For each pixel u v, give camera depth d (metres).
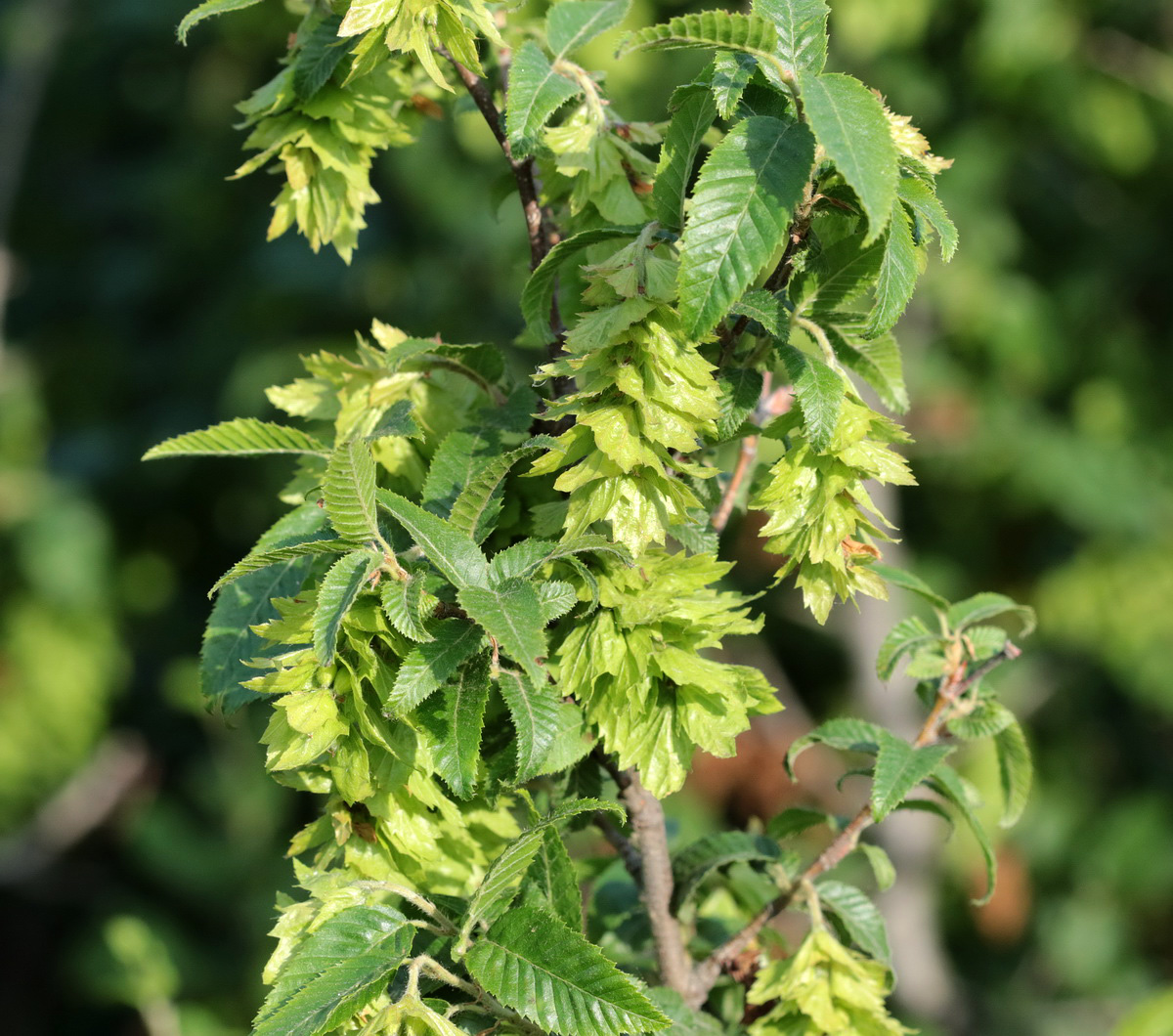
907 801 2.36
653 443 1.72
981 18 6.93
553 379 2.04
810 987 2.00
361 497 1.62
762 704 1.83
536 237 2.14
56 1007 9.16
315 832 1.86
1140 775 7.99
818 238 1.86
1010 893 7.00
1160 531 7.39
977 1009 6.95
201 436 1.95
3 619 8.30
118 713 8.66
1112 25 7.33
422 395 2.06
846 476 1.76
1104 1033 6.94
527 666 1.50
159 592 8.87
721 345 1.86
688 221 1.63
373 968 1.61
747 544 6.39
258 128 2.11
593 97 2.04
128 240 9.48
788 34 1.72
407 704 1.59
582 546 1.65
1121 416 7.53
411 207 7.83
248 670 2.03
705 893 2.54
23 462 8.66
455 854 1.91
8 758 8.00
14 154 8.70
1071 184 7.71
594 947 1.58
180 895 7.68
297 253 7.88
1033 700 7.41
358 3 1.80
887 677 2.31
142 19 8.86
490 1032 1.70
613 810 1.88
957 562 7.64
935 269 6.93
